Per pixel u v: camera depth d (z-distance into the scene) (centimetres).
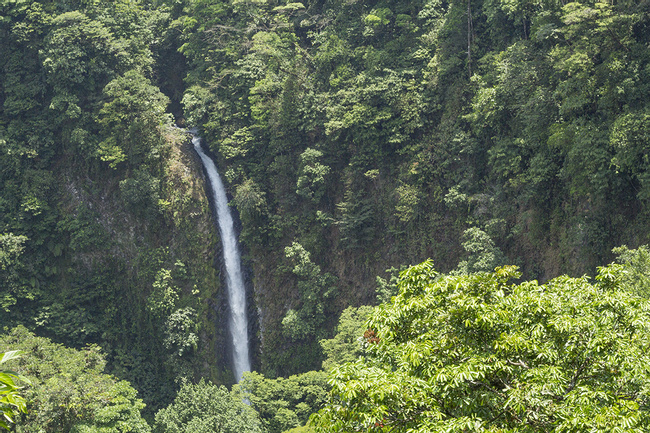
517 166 5206
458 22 5975
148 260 7000
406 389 1562
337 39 6931
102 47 7194
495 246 5372
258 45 7144
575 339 1619
